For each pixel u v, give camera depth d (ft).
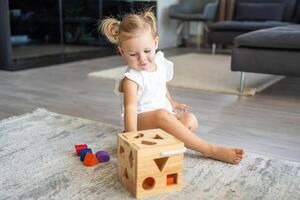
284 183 3.33
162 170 3.05
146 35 3.54
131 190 3.10
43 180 3.34
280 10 13.70
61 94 6.88
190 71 9.64
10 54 9.44
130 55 3.64
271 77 8.75
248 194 3.13
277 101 6.61
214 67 10.39
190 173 3.49
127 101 3.70
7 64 9.51
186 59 12.17
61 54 11.06
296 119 5.52
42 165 3.65
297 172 3.55
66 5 11.24
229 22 13.30
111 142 4.30
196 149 3.82
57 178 3.38
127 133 3.28
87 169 3.58
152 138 3.19
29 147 4.10
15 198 3.03
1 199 3.01
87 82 8.05
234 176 3.45
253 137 4.69
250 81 8.25
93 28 12.21
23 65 9.73
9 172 3.49
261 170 3.58
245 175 3.47
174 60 11.85
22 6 9.92
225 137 4.68
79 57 11.59
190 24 16.89
